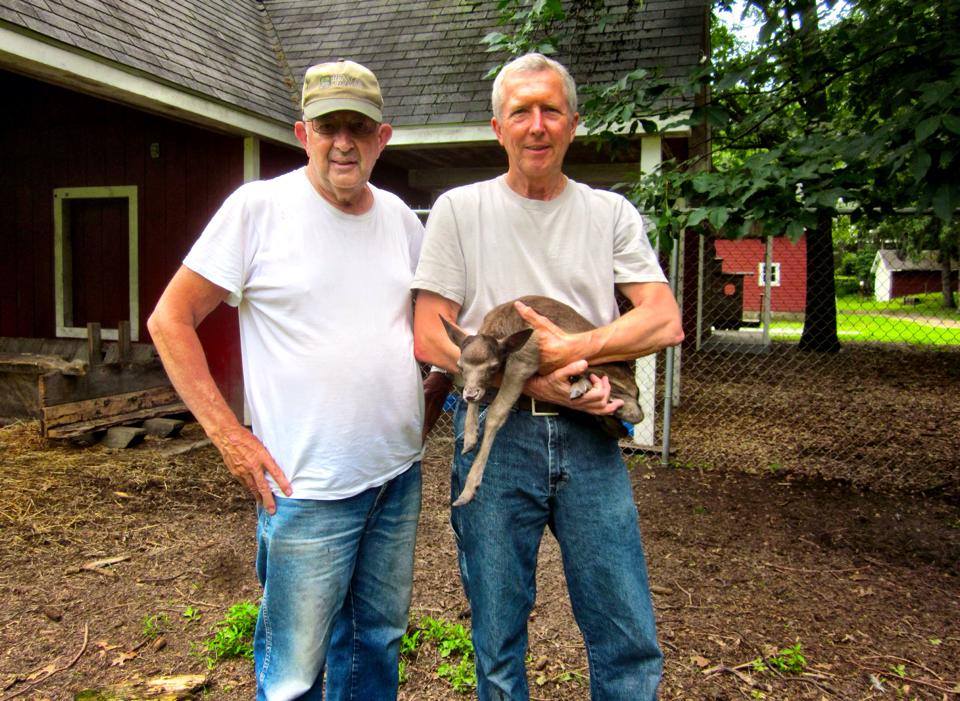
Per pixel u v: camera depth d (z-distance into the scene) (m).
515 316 2.37
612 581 2.37
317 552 2.34
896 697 3.28
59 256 9.24
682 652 3.64
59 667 3.47
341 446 2.35
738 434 8.44
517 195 2.45
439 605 4.13
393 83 8.78
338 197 2.41
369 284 2.44
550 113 2.27
